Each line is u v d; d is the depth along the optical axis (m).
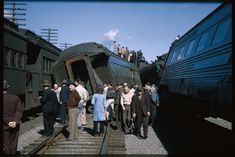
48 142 9.89
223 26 9.07
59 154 8.74
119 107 14.65
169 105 19.25
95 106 11.88
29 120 16.73
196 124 15.95
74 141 10.88
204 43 10.70
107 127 12.83
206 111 10.38
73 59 18.47
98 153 9.08
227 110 7.40
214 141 10.97
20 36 15.38
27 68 18.50
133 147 10.24
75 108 11.08
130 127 13.55
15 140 7.16
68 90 15.12
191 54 12.34
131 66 30.56
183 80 12.92
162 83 19.55
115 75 20.84
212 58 9.12
